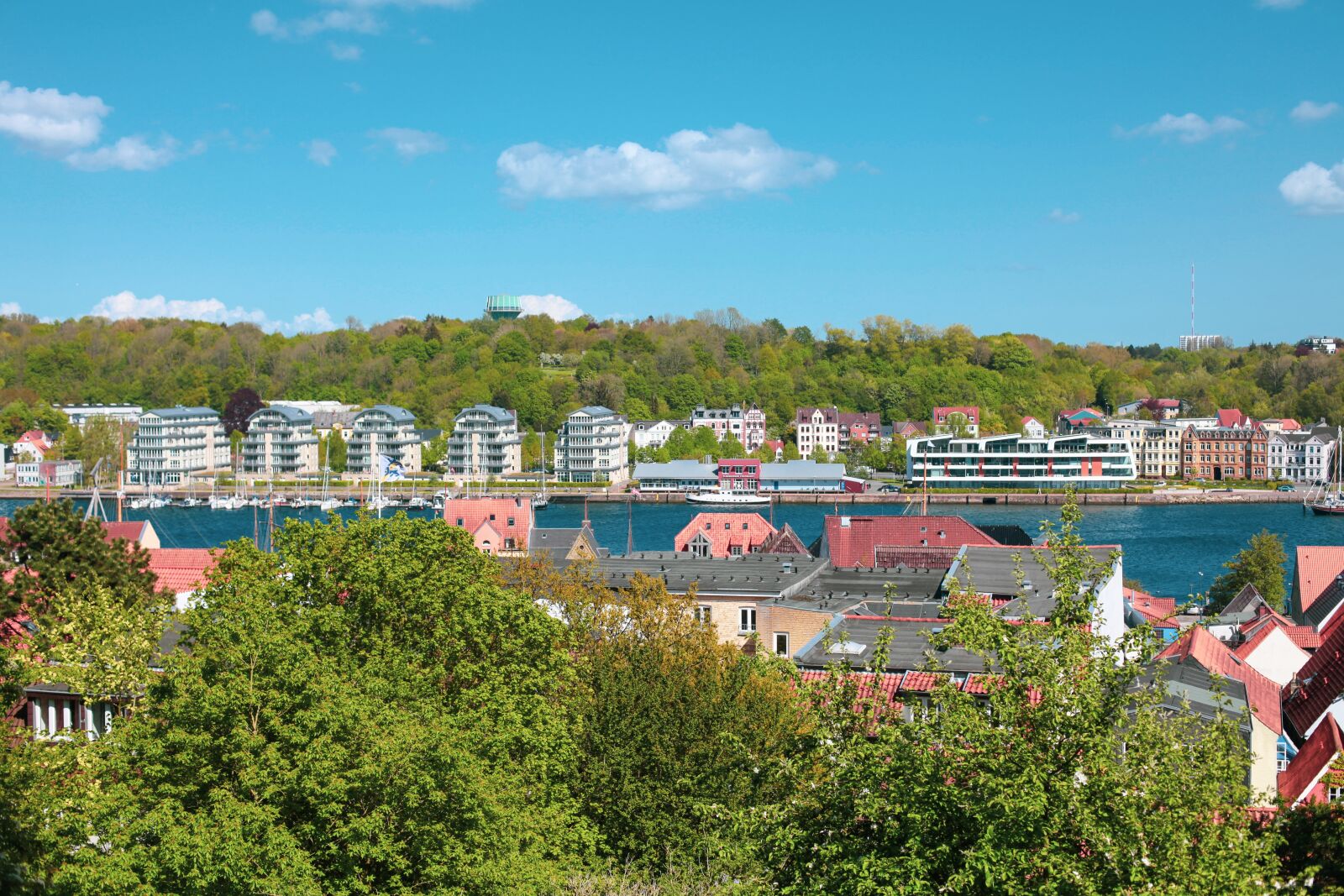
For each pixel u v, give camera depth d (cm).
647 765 4588
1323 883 3441
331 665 4144
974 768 2838
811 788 3181
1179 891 2558
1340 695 6500
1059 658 2939
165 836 3428
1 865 3641
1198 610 12788
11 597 6550
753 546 16338
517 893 3722
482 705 4553
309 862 3491
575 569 8294
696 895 3853
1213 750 2895
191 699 3759
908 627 6669
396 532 5144
